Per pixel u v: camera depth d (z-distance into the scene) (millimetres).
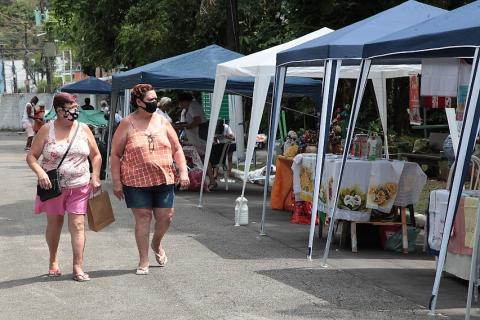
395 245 10211
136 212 8602
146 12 28438
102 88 28031
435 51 7957
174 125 17484
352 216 10039
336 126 14203
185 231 11805
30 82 89000
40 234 11438
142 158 8430
